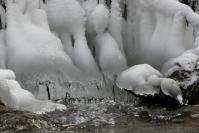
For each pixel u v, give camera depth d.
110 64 11.08
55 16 11.25
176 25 11.14
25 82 10.40
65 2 11.32
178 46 11.04
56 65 10.52
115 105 10.12
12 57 10.38
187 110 9.50
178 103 9.66
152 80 9.87
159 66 11.28
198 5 12.27
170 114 9.38
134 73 10.11
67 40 11.27
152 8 11.54
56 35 11.28
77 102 10.37
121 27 11.59
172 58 10.93
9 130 7.77
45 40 10.57
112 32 11.48
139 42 11.60
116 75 11.09
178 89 9.64
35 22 10.94
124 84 10.21
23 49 10.36
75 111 9.41
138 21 11.68
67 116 9.02
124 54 11.50
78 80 10.79
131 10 11.77
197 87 9.76
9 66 10.41
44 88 10.47
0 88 8.63
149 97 10.06
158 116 9.27
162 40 11.27
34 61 10.35
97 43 11.41
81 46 11.11
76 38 11.24
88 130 8.10
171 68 10.27
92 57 11.09
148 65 10.38
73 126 8.41
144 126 8.45
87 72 10.91
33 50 10.39
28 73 10.38
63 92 10.59
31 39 10.52
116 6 11.50
